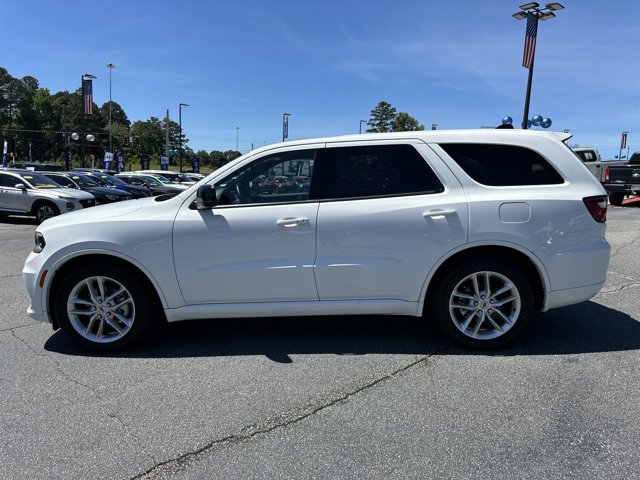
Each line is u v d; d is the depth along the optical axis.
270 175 3.93
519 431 2.78
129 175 26.09
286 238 3.82
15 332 4.58
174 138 114.06
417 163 3.88
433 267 3.80
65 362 3.87
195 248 3.84
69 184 17.42
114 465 2.55
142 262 3.84
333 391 3.31
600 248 3.84
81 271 3.91
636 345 4.00
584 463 2.49
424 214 3.76
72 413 3.07
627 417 2.91
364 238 3.79
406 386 3.36
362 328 4.54
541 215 3.74
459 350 3.97
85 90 36.19
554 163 3.87
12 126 99.75
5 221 15.05
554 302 3.86
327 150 3.94
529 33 17.38
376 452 2.62
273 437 2.78
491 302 3.91
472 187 3.81
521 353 3.88
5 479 2.44
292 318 4.86
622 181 15.63
